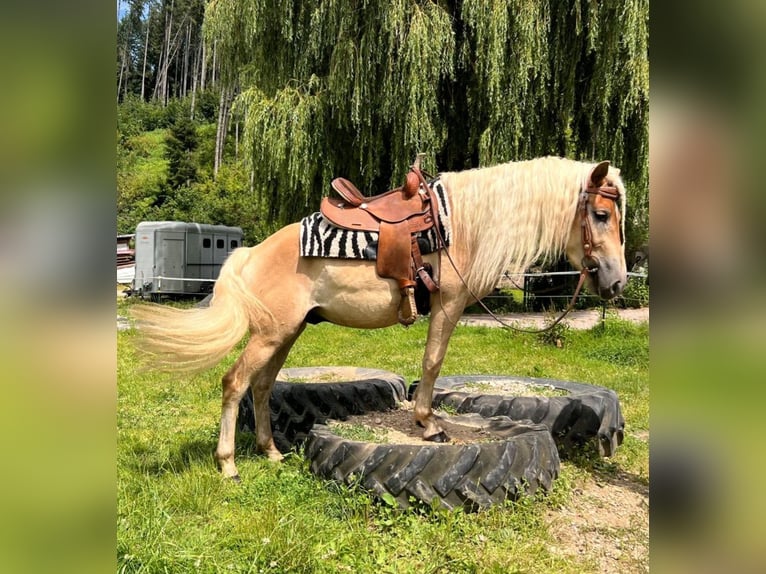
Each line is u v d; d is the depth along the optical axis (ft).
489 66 31.63
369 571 7.07
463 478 8.53
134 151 118.83
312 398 12.53
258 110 33.73
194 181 100.37
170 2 171.53
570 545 8.09
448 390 13.84
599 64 32.48
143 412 15.14
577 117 36.47
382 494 8.63
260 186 37.17
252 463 10.64
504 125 32.78
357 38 32.24
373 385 13.00
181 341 9.41
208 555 7.06
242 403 13.74
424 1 32.55
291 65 34.58
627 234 38.40
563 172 9.63
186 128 114.83
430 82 31.83
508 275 10.62
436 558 7.30
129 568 6.45
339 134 35.81
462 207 9.89
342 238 9.86
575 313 40.60
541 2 31.48
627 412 15.93
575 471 10.87
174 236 49.29
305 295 10.19
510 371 21.49
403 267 9.68
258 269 10.30
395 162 33.63
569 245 9.71
